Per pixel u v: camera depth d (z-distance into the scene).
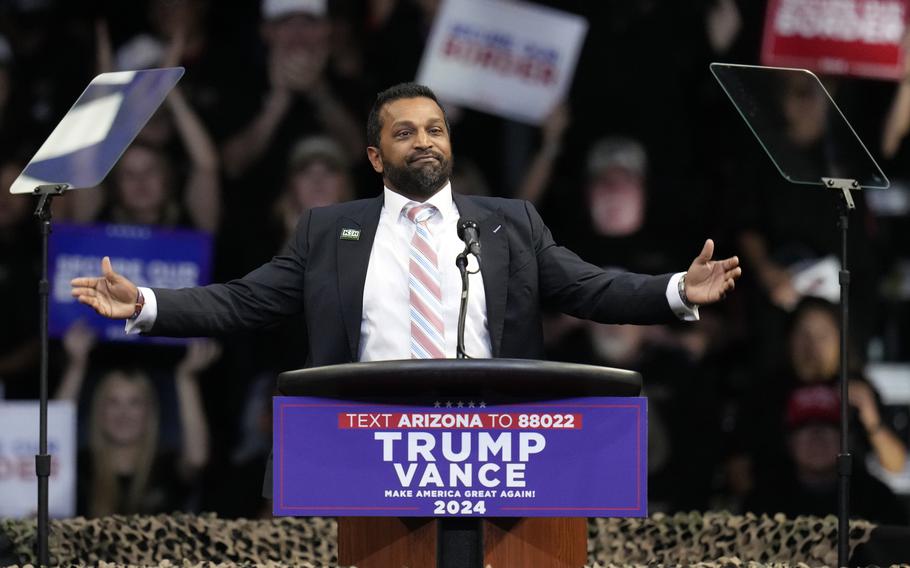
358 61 21.52
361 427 8.76
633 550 13.00
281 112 21.31
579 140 21.67
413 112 11.59
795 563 12.14
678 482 20.52
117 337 20.50
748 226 21.33
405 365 8.55
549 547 9.29
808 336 20.61
